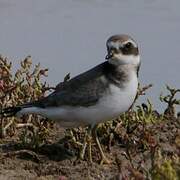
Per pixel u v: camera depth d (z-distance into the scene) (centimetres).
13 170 1348
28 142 1469
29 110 1418
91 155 1417
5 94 1527
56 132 1535
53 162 1399
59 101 1390
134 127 1502
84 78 1391
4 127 1505
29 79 1578
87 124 1408
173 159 1227
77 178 1326
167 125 1579
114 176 1301
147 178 1206
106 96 1370
